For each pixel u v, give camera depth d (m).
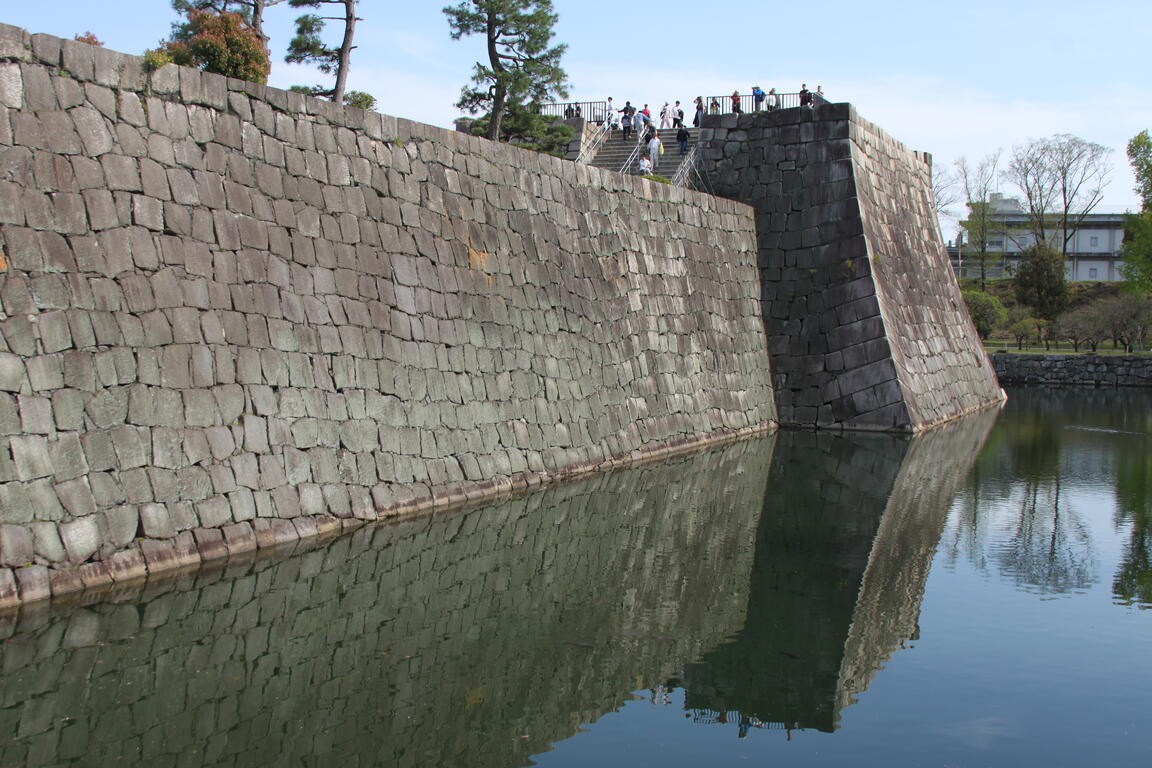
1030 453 21.05
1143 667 8.23
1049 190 68.69
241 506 10.25
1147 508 15.11
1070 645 8.75
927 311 28.00
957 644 8.77
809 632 9.02
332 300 11.89
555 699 7.41
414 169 13.74
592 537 12.28
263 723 6.75
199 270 10.22
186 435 9.76
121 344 9.23
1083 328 49.19
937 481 17.17
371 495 12.01
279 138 11.60
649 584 10.45
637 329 19.02
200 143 10.53
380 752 6.44
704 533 12.83
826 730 6.94
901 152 29.38
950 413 27.20
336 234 12.16
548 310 16.25
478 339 14.37
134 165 9.70
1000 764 6.38
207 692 7.20
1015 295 59.81
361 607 9.24
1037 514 14.54
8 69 8.67
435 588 9.94
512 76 29.97
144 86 9.98
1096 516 14.47
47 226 8.76
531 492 14.59
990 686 7.80
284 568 10.02
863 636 8.88
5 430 8.16
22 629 7.88
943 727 7.02
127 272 9.43
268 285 11.04
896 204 27.91
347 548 10.88
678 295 20.89
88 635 7.95
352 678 7.63
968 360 31.14
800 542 12.45
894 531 13.16
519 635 8.77
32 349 8.45
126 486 9.11
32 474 8.34
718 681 7.85
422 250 13.55
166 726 6.61
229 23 15.61
